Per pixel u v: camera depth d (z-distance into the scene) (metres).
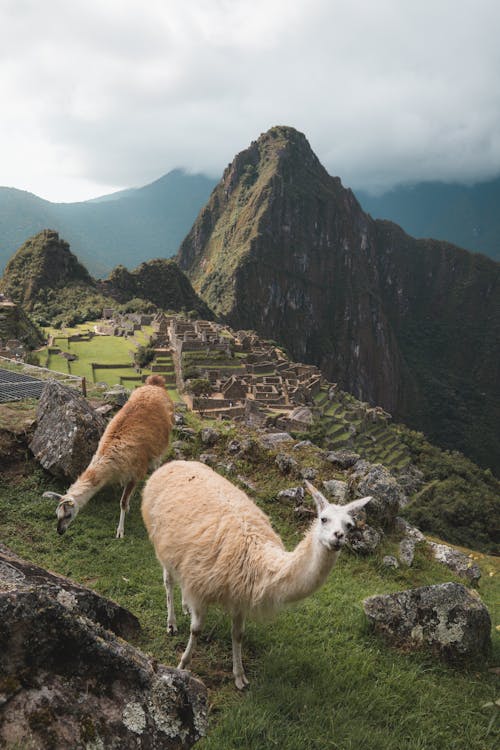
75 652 2.73
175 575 4.76
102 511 7.79
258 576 4.21
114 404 11.25
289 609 5.86
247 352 79.31
